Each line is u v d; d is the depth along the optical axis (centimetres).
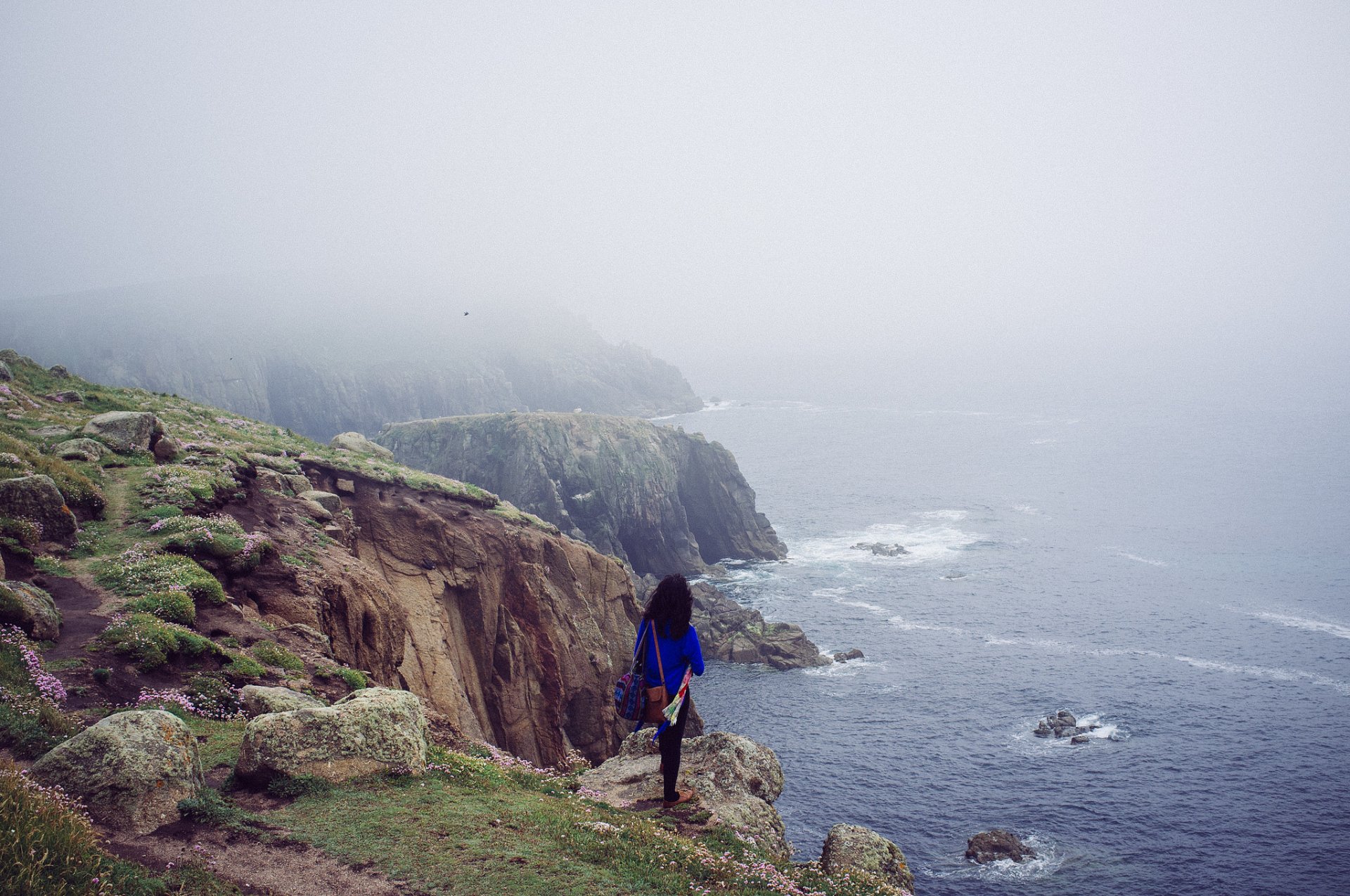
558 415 17725
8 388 4147
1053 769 7475
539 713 5938
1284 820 6556
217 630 2189
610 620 7156
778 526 18838
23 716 1234
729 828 1358
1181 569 14338
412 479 6138
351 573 3603
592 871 1003
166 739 1077
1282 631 11100
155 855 924
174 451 3766
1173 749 7812
